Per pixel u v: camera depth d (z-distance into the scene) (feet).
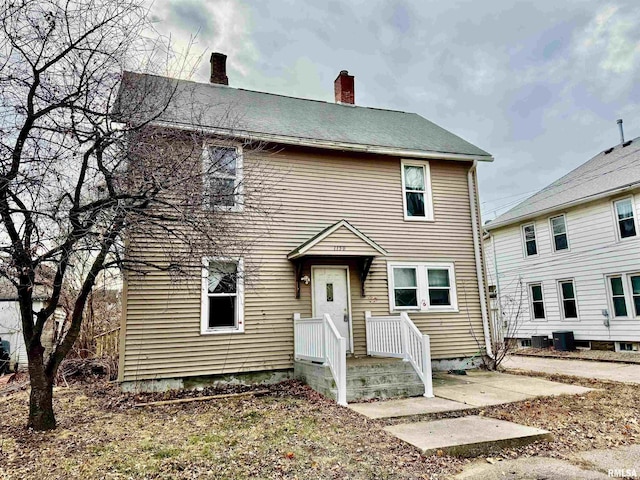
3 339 46.78
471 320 37.86
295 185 33.71
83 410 23.31
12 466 14.90
